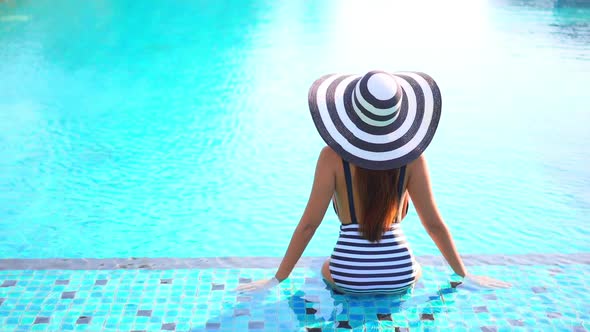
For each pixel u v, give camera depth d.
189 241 4.03
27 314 3.11
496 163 5.28
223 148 5.59
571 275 3.50
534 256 3.72
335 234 4.17
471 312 3.14
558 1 13.23
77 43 9.16
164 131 5.96
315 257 3.70
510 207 4.52
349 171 2.91
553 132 5.95
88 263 3.64
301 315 3.12
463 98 6.93
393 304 3.20
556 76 7.77
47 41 9.21
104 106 6.60
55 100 6.75
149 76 7.69
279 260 3.69
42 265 3.61
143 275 3.50
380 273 3.05
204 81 7.52
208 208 4.51
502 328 3.02
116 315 3.11
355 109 2.87
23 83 7.30
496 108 6.61
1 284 3.38
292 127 6.12
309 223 3.05
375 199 2.91
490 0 13.18
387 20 10.93
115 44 9.16
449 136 5.87
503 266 3.60
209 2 12.41
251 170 5.16
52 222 4.25
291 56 8.60
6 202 4.52
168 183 4.89
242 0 12.68
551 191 4.77
